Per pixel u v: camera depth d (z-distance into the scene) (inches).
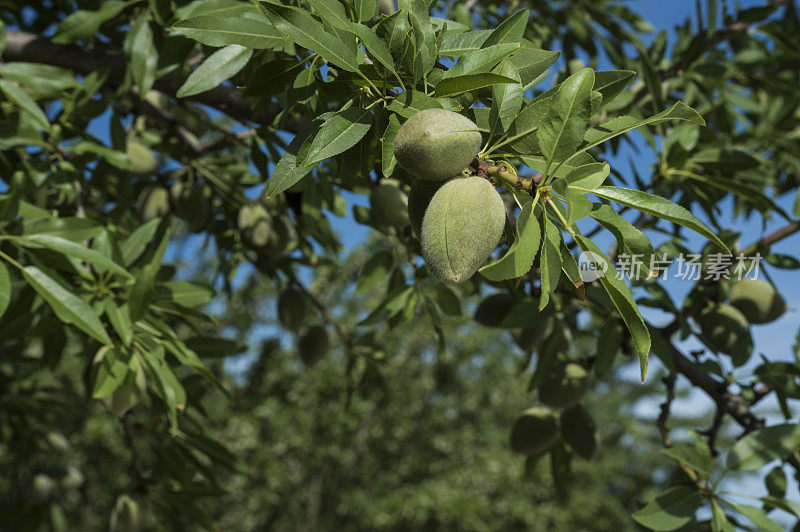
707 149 79.8
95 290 59.1
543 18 112.6
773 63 109.9
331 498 373.7
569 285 34.8
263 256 102.5
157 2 63.9
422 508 331.3
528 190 33.0
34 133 65.0
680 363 75.8
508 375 381.4
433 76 38.1
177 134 93.8
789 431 61.8
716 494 61.9
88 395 69.2
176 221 229.5
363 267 81.2
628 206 32.1
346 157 43.8
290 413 332.8
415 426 380.8
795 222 76.5
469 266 32.1
